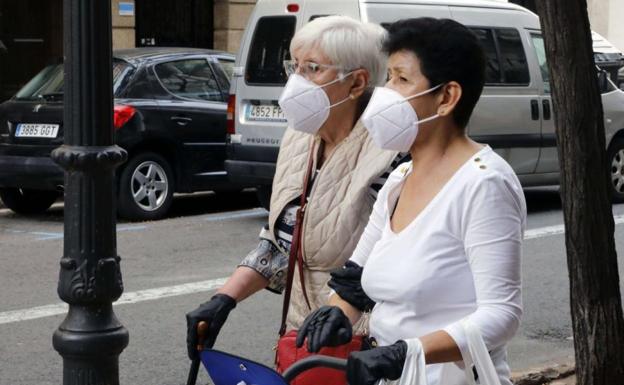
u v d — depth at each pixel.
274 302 10.06
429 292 3.33
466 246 3.29
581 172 6.34
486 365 3.19
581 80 6.20
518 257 3.29
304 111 4.12
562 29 6.17
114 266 4.80
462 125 3.44
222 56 15.83
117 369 4.92
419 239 3.36
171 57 15.09
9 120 14.59
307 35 4.12
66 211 4.77
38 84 14.85
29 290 10.50
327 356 3.44
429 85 3.41
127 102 14.40
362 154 4.11
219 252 12.42
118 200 14.40
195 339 4.11
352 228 4.09
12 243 13.09
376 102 3.45
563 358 8.57
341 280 3.64
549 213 15.38
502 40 14.80
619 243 13.11
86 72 4.67
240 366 3.30
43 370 8.09
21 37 21.81
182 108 14.90
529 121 14.99
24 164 14.38
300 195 4.25
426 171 3.43
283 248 4.30
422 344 3.15
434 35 3.40
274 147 13.91
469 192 3.30
